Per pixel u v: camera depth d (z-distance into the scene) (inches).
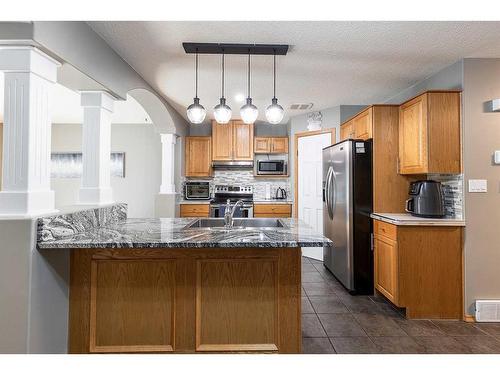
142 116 210.1
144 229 86.1
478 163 107.4
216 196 220.2
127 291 74.8
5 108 64.9
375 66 115.7
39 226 64.6
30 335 62.7
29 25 61.6
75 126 230.5
